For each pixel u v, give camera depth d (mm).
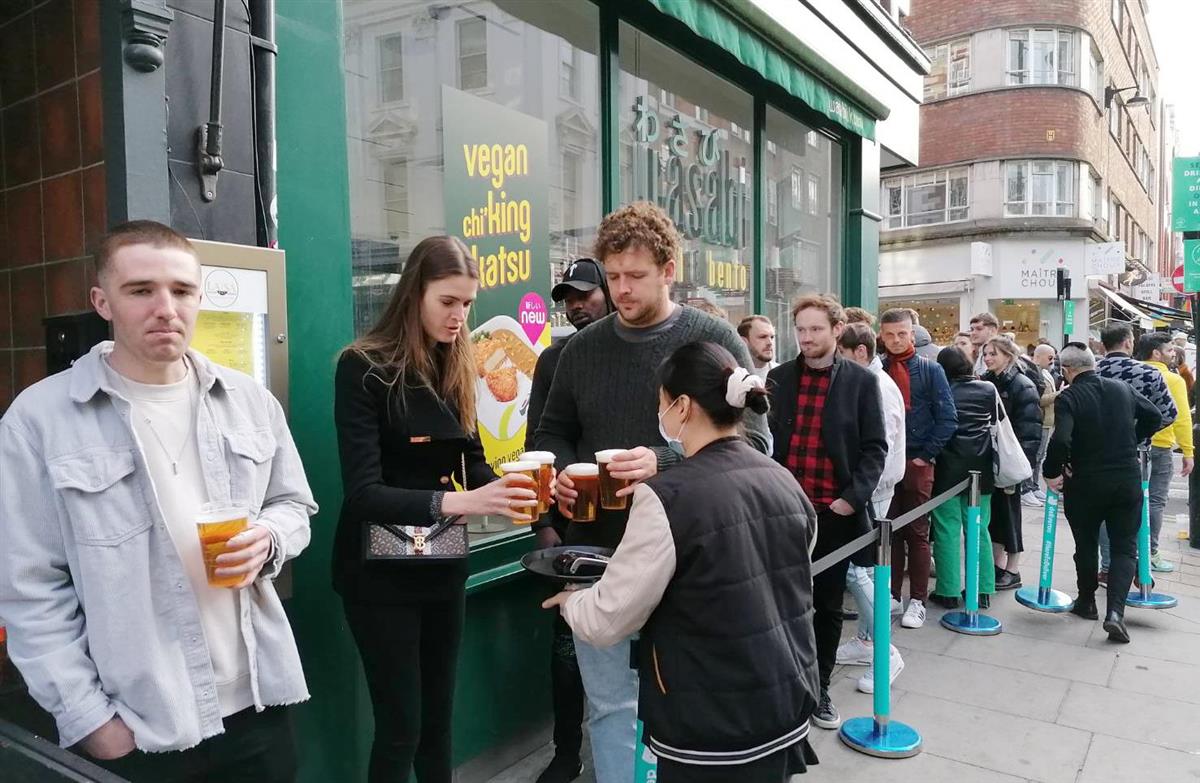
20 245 2301
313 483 2400
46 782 1107
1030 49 18438
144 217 1911
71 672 1368
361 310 2869
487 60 3443
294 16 2369
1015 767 3205
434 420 2098
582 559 1931
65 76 2100
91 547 1393
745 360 2373
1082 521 4801
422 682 2203
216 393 1650
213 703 1515
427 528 1996
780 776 1687
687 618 1630
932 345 5746
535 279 3660
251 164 2209
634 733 2381
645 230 2215
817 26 5520
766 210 5852
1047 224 18250
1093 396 4621
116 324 1474
